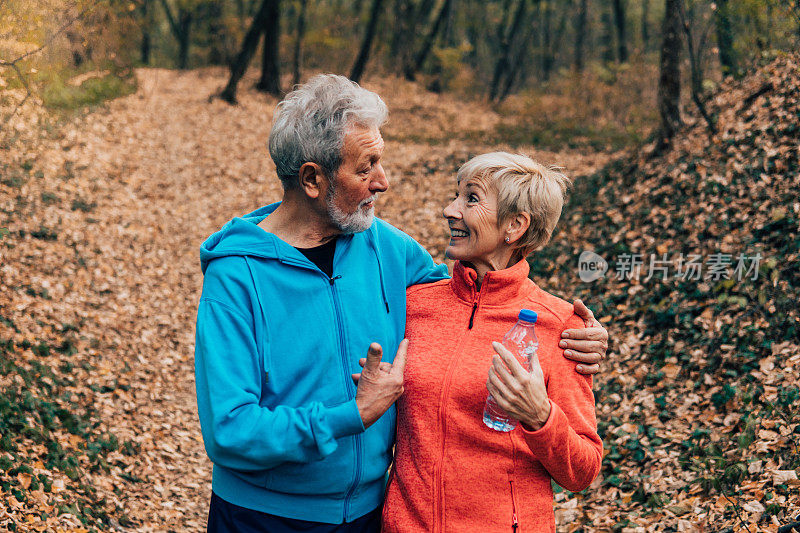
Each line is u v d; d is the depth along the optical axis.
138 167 12.37
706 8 9.69
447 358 1.96
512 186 1.92
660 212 7.77
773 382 4.74
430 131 18.31
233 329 1.79
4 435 4.43
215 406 1.71
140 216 10.25
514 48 36.44
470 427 1.88
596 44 37.62
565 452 1.76
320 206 1.87
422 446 1.90
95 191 10.39
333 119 1.78
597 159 13.13
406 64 27.69
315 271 1.88
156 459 5.20
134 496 4.66
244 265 1.84
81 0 8.70
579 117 17.84
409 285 2.20
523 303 2.01
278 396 1.83
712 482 4.02
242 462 1.71
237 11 34.41
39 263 7.55
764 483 3.82
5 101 8.53
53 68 8.94
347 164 1.81
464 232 1.99
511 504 1.86
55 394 5.35
